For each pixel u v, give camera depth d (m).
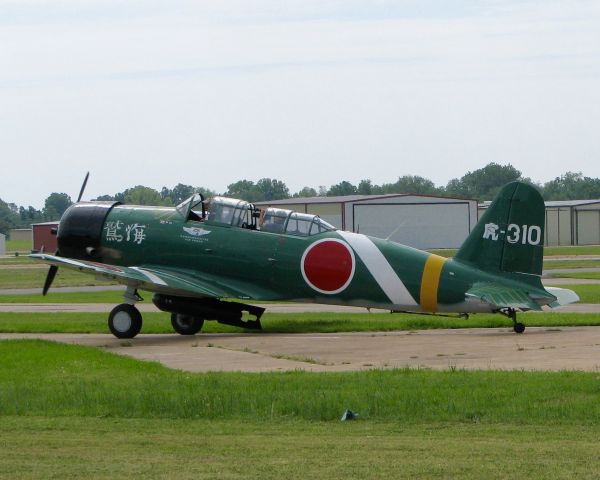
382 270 43.53
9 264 137.62
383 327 44.91
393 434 21.69
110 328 43.00
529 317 48.06
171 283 43.78
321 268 44.06
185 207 46.69
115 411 24.70
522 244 42.28
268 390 26.55
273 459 18.78
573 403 24.22
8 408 25.06
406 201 175.50
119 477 17.27
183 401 25.03
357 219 172.75
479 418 23.27
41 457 19.09
